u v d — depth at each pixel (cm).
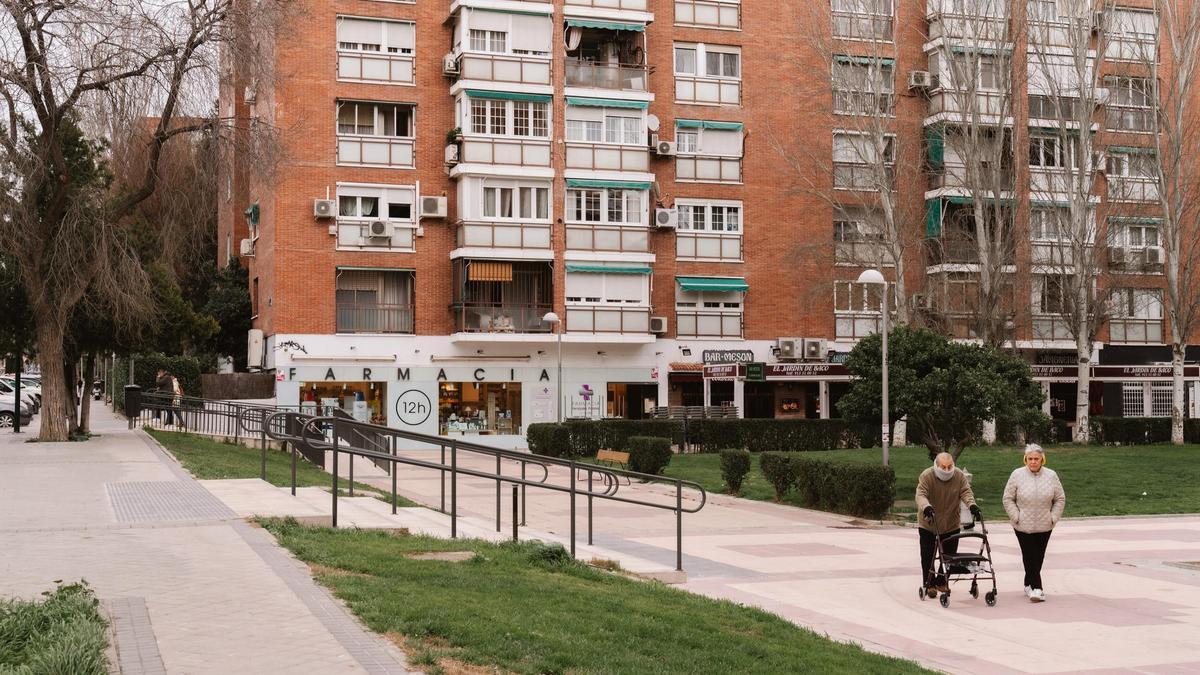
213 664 714
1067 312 4462
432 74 4169
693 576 1536
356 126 4116
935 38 4631
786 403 4544
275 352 3991
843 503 2323
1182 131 4481
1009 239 4225
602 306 4247
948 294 4328
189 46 2830
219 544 1194
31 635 740
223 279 5025
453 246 4184
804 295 4459
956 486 1389
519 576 1172
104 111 2808
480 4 4116
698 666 841
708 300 4472
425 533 1482
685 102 4472
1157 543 1955
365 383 4094
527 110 4200
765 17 4572
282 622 836
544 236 4172
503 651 798
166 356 4950
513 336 4122
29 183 2805
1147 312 4919
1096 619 1280
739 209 4516
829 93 4519
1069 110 4738
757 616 1153
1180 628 1234
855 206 4578
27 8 2712
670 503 2444
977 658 1088
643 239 4309
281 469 2342
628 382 4353
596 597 1094
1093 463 3441
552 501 2428
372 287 4112
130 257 2995
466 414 4197
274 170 3069
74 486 1791
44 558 1104
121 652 739
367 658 740
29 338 3347
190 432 3462
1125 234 4725
